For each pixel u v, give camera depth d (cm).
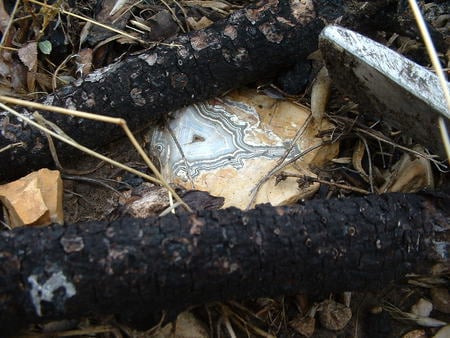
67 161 29
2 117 27
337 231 23
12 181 28
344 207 23
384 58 24
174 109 29
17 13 32
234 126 30
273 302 27
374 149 30
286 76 30
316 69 30
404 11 30
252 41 29
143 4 33
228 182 28
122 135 29
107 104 28
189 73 29
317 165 29
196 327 26
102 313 22
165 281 22
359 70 25
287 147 29
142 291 22
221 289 23
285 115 30
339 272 23
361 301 28
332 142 29
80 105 28
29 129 27
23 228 22
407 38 32
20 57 30
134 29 32
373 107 27
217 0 34
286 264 23
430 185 29
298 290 24
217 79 29
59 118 27
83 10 33
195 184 28
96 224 22
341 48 24
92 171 29
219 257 22
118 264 21
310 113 30
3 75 30
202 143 29
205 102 30
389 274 24
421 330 27
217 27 29
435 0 35
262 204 24
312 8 29
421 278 28
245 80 30
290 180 28
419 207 24
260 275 23
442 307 28
